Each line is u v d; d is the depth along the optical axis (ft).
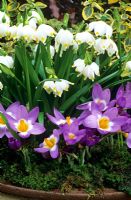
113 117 2.04
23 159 2.08
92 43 2.06
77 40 2.06
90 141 2.01
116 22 2.35
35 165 2.07
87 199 1.95
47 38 2.15
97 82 2.20
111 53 2.11
